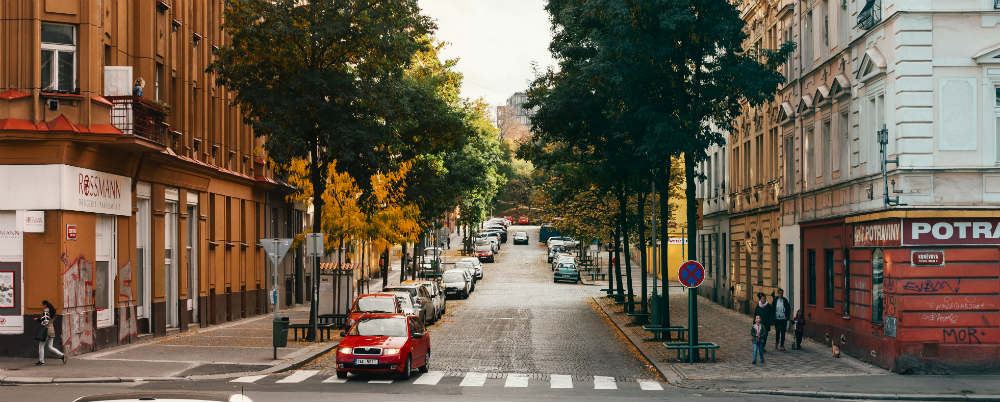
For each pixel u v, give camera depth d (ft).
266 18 95.81
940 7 78.48
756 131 138.10
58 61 81.46
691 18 83.30
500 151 238.27
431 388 67.15
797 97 114.11
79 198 81.87
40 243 79.20
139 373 70.90
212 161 118.73
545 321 135.03
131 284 93.86
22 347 78.89
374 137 99.45
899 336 78.02
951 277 77.61
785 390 68.44
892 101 80.74
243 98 97.71
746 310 141.69
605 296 184.55
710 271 175.63
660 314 117.50
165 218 104.58
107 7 86.63
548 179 188.03
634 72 87.86
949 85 78.43
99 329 86.74
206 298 117.50
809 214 108.06
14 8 79.30
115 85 84.94
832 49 100.12
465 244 309.42
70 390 62.08
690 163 89.76
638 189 122.21
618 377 77.51
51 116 79.46
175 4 104.53
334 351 93.97
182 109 106.73
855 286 90.48
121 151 89.20
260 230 143.74
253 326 119.14
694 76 90.53
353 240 129.29
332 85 96.07
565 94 116.06
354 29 96.12
